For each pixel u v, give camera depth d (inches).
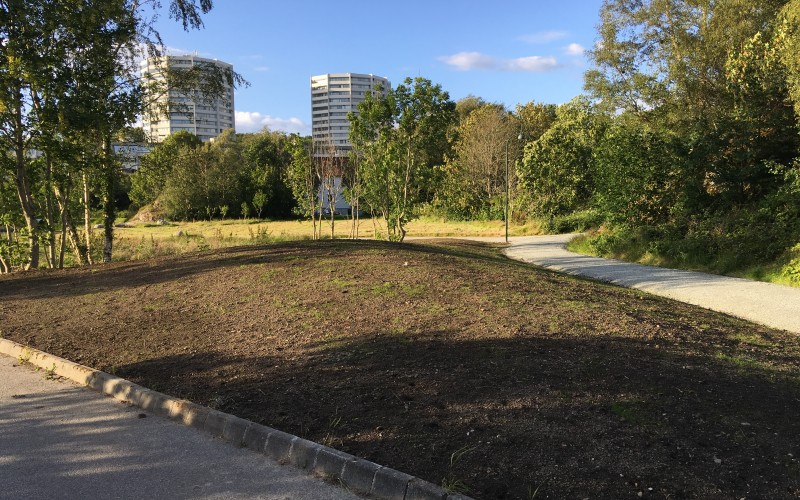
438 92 706.2
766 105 613.6
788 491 110.7
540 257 724.7
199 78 660.1
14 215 631.2
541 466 122.1
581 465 122.0
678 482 114.5
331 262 417.1
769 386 173.3
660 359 197.8
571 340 219.6
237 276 385.7
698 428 139.1
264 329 257.3
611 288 406.9
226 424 154.5
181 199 2247.8
